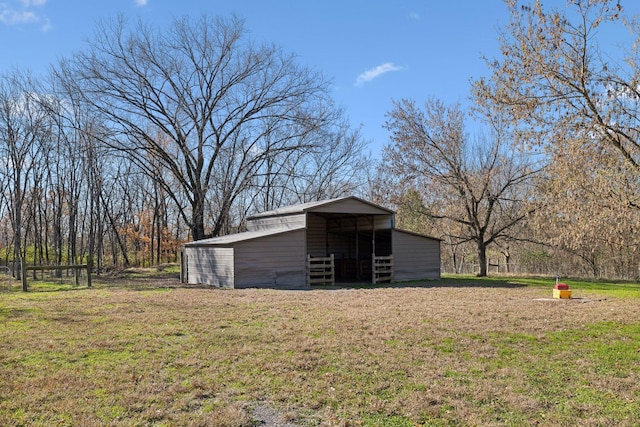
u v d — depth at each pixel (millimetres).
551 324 8867
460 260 33781
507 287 16797
